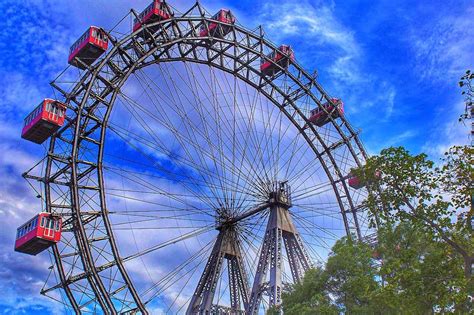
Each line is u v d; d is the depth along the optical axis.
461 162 34.22
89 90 69.75
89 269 64.69
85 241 65.31
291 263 75.94
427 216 35.78
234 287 75.81
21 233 66.88
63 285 65.25
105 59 71.75
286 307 60.41
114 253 66.25
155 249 69.12
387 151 37.09
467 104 32.94
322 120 90.31
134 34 74.75
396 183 36.75
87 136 70.31
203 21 80.31
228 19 83.62
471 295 34.72
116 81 72.94
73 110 69.94
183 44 79.12
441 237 35.34
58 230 65.62
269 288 71.31
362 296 50.44
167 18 78.50
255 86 86.62
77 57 73.81
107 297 64.12
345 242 58.47
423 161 36.31
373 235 67.81
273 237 75.00
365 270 53.91
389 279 37.56
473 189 33.62
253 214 77.38
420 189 36.12
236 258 76.38
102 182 68.44
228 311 73.69
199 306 73.88
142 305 65.31
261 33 86.50
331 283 55.56
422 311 35.53
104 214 67.19
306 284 58.50
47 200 68.31
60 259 66.19
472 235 34.03
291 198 79.06
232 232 76.75
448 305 34.50
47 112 68.00
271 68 86.56
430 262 37.00
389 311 44.03
